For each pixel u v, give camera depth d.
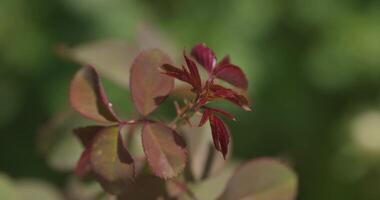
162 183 0.63
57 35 1.79
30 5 1.79
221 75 0.61
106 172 0.59
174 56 0.72
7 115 1.84
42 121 1.84
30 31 1.79
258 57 1.78
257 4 1.78
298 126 1.83
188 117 0.60
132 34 1.76
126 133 0.68
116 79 0.70
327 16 1.81
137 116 0.67
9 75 1.82
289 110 1.82
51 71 1.81
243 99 0.57
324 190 1.80
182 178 0.65
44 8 1.79
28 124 1.84
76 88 0.61
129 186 0.62
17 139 1.85
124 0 1.78
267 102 1.81
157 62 0.61
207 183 0.64
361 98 1.84
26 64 1.80
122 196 0.62
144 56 0.61
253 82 1.77
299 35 1.82
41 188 0.71
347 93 1.84
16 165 1.85
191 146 0.66
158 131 0.59
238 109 1.75
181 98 0.62
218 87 0.58
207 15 1.78
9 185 0.67
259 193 0.63
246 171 0.63
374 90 1.83
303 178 1.84
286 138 1.82
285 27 1.81
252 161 0.64
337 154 1.70
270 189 0.63
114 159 0.59
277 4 1.80
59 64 1.81
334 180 1.74
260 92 1.78
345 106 1.86
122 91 1.65
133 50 0.71
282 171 0.63
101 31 1.77
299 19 1.81
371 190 1.52
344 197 1.67
